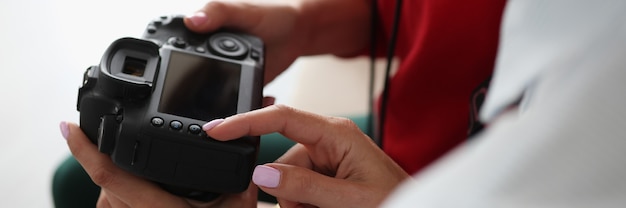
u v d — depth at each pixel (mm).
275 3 679
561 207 132
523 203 134
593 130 131
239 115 431
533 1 168
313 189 437
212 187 442
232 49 530
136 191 469
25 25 1291
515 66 177
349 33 790
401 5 730
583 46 147
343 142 458
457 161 152
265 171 431
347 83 1232
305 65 1270
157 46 481
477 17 654
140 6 1260
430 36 679
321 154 471
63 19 1289
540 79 162
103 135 437
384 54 820
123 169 450
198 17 548
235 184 440
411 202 147
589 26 148
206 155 428
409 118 726
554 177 133
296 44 727
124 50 473
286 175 431
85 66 1280
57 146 1218
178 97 457
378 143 741
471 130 556
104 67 450
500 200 136
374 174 458
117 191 473
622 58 132
